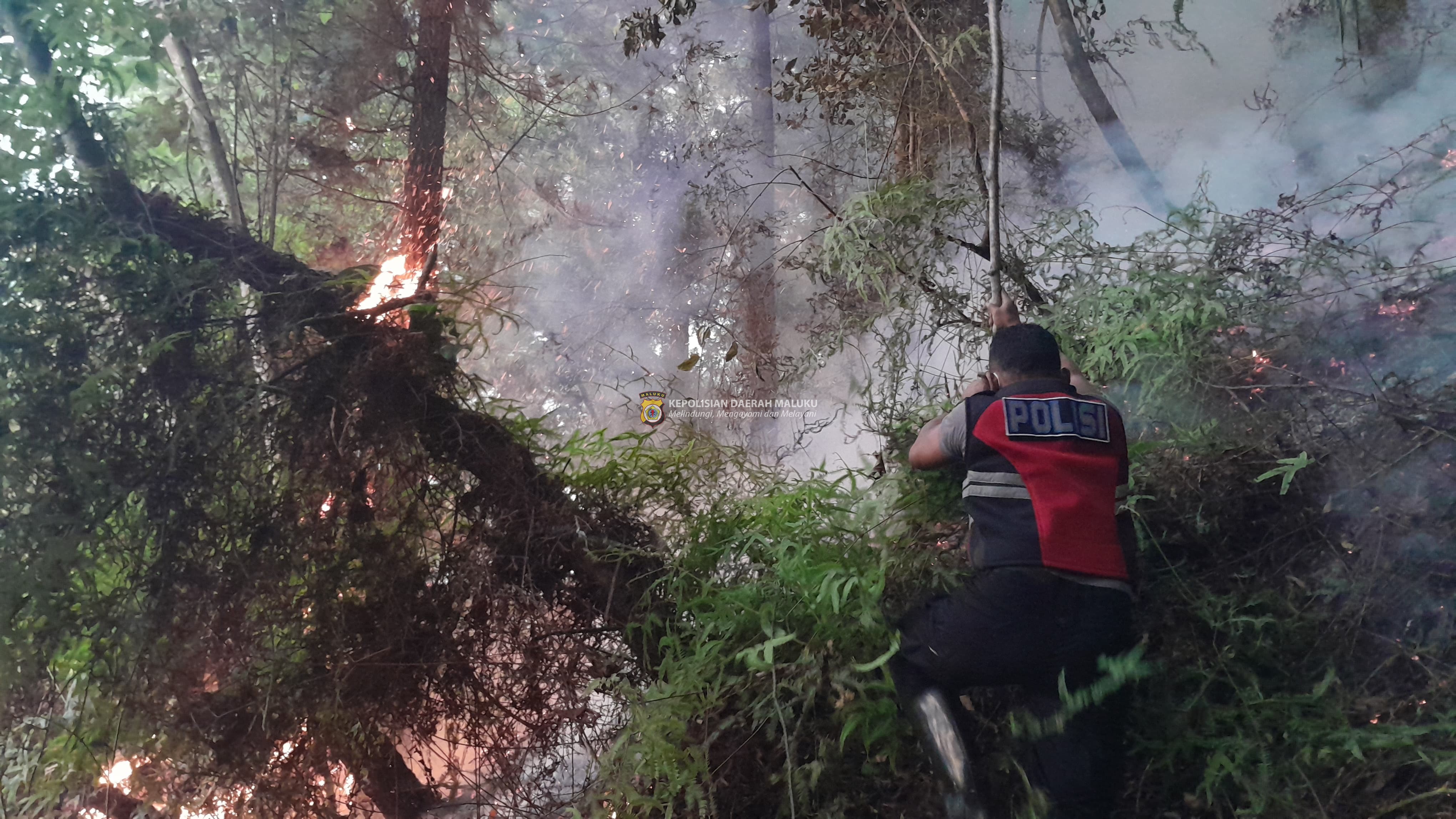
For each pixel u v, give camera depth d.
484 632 2.59
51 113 2.57
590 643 2.61
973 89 3.96
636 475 2.87
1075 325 2.89
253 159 3.64
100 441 2.48
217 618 2.50
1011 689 2.28
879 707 2.15
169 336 2.52
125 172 2.72
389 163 4.90
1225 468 2.38
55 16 2.62
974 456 2.09
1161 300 2.72
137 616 2.42
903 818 2.12
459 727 2.59
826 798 2.15
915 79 4.05
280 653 2.48
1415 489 2.24
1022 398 2.09
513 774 2.55
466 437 2.69
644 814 2.19
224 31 3.48
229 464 2.55
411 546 2.65
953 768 1.95
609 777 2.25
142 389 2.53
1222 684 2.18
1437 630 2.12
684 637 2.48
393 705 2.51
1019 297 3.21
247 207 3.63
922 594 2.14
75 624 2.41
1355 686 2.11
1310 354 2.58
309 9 3.87
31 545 2.37
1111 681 1.88
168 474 2.47
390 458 2.67
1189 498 2.40
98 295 2.55
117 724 2.38
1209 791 1.94
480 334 2.83
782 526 2.51
